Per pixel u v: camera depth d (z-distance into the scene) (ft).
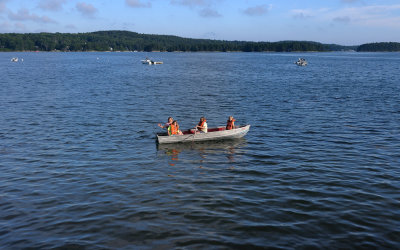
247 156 56.13
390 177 46.26
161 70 284.41
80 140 64.64
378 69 303.27
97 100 114.11
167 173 48.06
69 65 362.74
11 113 89.92
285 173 48.16
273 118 86.69
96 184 43.80
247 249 29.63
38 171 48.37
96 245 30.14
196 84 168.86
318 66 360.89
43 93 131.13
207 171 49.01
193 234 31.86
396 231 32.58
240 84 170.09
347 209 37.01
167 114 91.15
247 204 38.22
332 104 108.17
